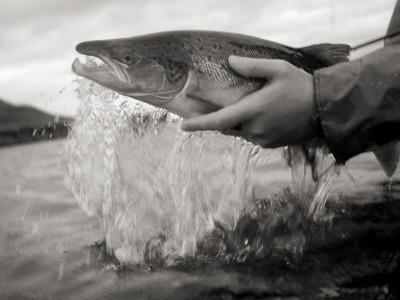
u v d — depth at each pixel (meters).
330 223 0.62
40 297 0.49
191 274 0.52
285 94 0.46
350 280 0.45
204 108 0.57
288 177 0.94
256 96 0.46
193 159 0.75
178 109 0.58
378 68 0.44
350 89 0.44
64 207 0.94
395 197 0.74
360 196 0.76
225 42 0.57
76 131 0.74
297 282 0.46
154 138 0.73
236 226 0.65
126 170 0.73
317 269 0.49
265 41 0.61
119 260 0.58
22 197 1.10
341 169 1.05
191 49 0.56
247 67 0.48
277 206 0.70
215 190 0.74
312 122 0.47
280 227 0.62
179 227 0.65
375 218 0.63
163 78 0.56
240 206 0.71
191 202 0.70
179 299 0.46
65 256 0.61
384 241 0.54
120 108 0.72
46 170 1.77
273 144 0.50
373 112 0.43
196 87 0.56
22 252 0.64
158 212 0.69
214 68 0.55
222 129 0.48
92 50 0.57
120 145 0.73
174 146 0.74
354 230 0.59
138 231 0.64
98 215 0.76
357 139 0.45
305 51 0.64
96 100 0.71
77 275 0.55
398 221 0.61
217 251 0.58
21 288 0.52
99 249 0.63
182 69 0.56
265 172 1.02
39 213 0.89
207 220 0.67
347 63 0.46
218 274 0.51
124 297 0.48
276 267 0.51
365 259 0.50
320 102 0.45
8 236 0.73
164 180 0.72
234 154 0.76
